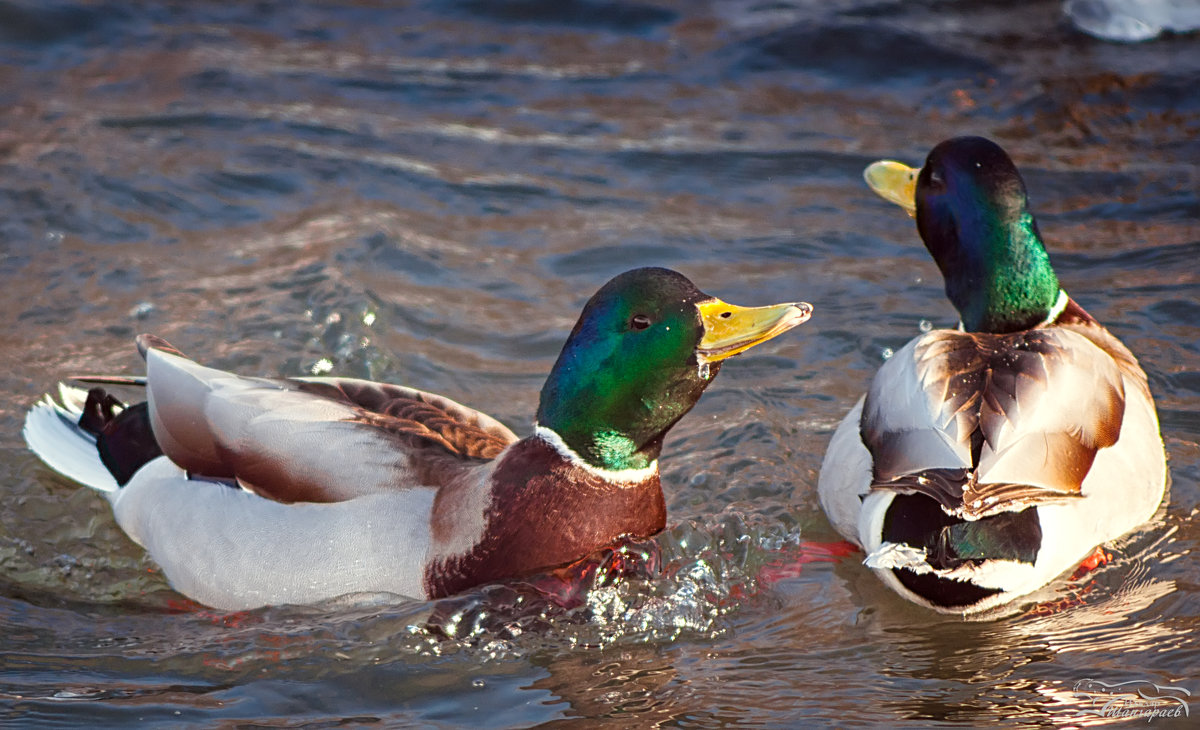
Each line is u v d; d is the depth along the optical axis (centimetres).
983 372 853
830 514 974
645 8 1945
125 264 1313
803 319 811
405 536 838
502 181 1518
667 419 849
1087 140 1600
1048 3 1928
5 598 902
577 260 1370
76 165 1477
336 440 864
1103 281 1305
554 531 848
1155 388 1136
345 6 1964
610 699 781
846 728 741
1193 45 1827
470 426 928
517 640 840
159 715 761
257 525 860
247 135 1584
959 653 826
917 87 1742
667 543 954
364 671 809
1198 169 1522
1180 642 823
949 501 784
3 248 1324
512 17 1931
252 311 1238
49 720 753
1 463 1048
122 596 902
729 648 841
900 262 1370
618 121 1661
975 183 998
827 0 1967
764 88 1748
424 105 1691
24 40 1791
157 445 953
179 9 1919
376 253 1353
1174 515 968
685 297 824
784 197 1497
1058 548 851
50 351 1180
